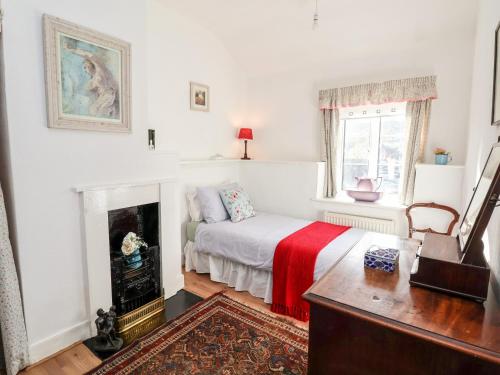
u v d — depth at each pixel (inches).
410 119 121.9
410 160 122.5
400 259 58.7
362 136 141.9
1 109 66.9
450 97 115.6
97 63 80.6
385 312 38.7
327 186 145.6
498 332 34.3
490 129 66.8
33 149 70.4
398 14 110.2
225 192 134.8
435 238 55.4
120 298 91.8
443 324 35.9
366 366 39.6
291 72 154.0
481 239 41.9
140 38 92.4
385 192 138.3
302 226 124.0
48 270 75.2
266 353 76.8
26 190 69.9
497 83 58.7
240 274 110.7
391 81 123.8
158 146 123.5
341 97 136.4
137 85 92.5
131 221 99.2
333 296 43.3
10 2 64.7
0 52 64.5
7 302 65.1
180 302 103.3
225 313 96.3
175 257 109.2
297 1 112.7
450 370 33.7
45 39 69.6
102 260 85.4
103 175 85.2
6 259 64.6
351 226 133.2
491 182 43.8
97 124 81.6
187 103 134.9
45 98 71.4
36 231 72.3
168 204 104.7
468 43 110.6
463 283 42.1
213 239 118.3
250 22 131.0
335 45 131.6
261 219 135.7
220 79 152.0
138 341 81.0
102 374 69.3
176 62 128.0
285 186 153.6
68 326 80.3
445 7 103.5
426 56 119.1
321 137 145.0
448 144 117.6
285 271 97.2
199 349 78.2
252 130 171.0
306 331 86.8
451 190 110.4
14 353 66.9
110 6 83.5
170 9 122.9
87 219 80.9
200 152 144.1
